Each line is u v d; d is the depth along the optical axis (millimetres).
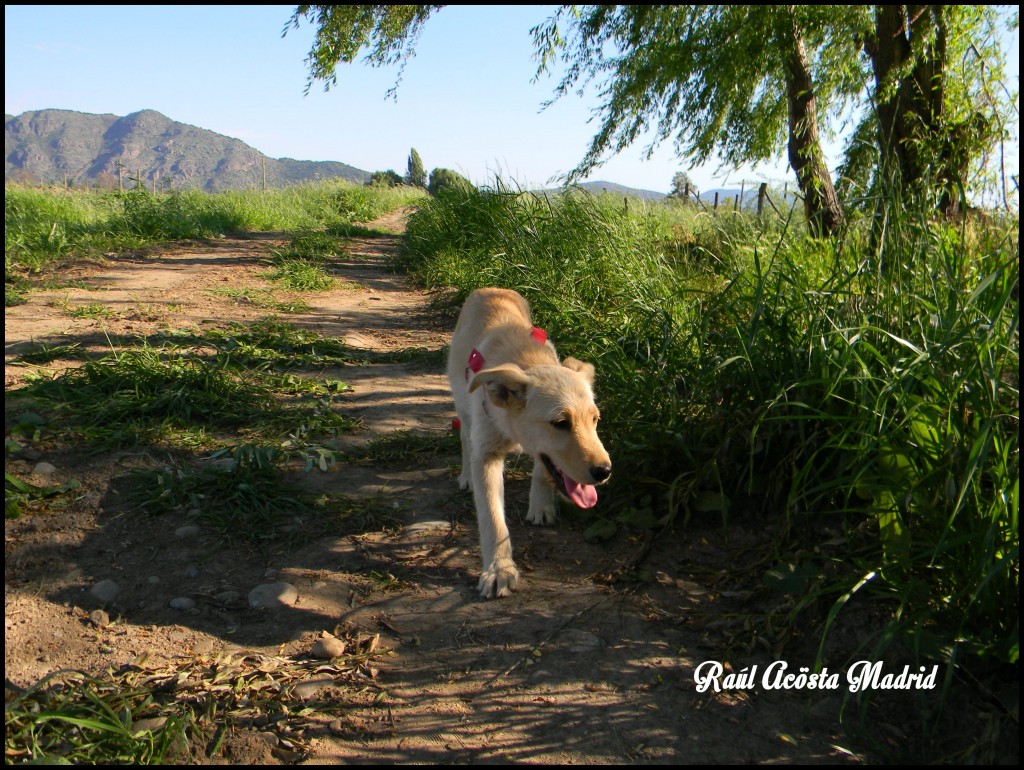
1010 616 2588
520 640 2885
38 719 2178
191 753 2262
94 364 5504
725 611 3070
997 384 2975
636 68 9719
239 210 21062
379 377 6418
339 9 10836
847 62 8398
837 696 2557
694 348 4789
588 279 7672
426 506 4031
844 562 3154
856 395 3494
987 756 2230
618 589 3262
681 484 3904
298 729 2377
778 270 4410
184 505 3811
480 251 10383
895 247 3971
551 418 3281
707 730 2412
